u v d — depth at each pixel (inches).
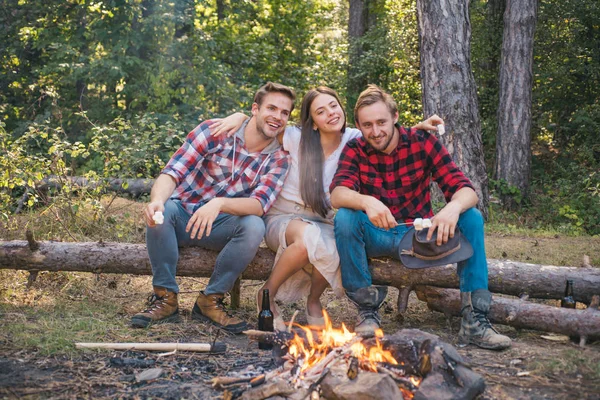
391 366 105.1
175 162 149.4
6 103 473.4
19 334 132.8
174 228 148.6
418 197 145.3
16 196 275.6
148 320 145.3
